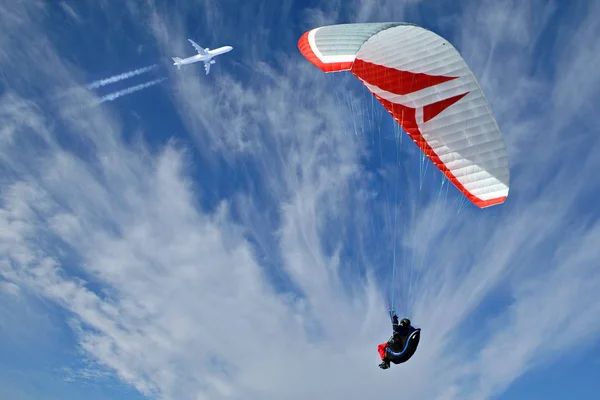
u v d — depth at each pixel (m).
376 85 16.25
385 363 13.52
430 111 16.02
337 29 16.48
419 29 15.71
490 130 15.43
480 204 15.63
